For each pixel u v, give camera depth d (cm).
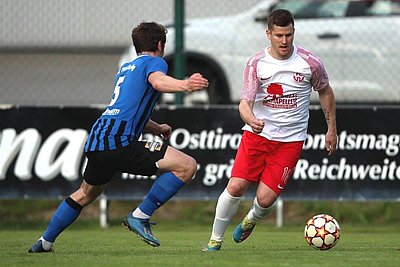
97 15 4606
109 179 2348
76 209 2384
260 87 2438
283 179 2453
